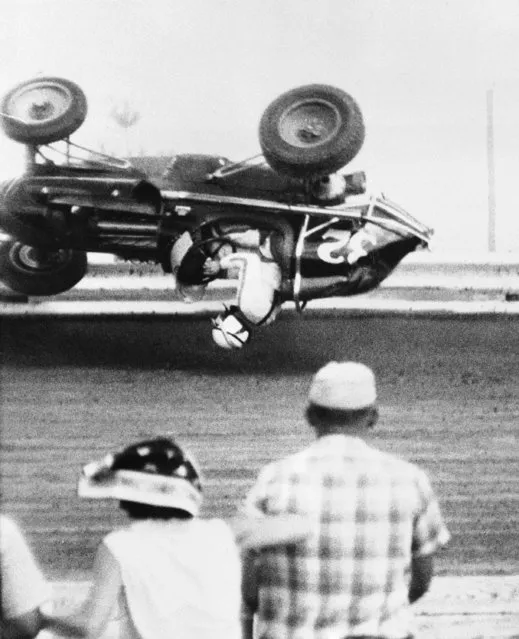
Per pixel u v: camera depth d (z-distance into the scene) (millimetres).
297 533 3475
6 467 10016
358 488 3545
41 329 16250
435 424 11688
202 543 3295
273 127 11953
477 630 6277
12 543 3344
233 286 16891
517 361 14531
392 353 15016
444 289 17344
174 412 12016
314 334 16172
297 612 3523
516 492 9508
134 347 15305
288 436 11047
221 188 12352
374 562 3521
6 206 12602
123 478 3252
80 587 7152
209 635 3229
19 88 12773
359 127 11836
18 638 3369
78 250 12992
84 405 12234
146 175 12523
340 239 12133
